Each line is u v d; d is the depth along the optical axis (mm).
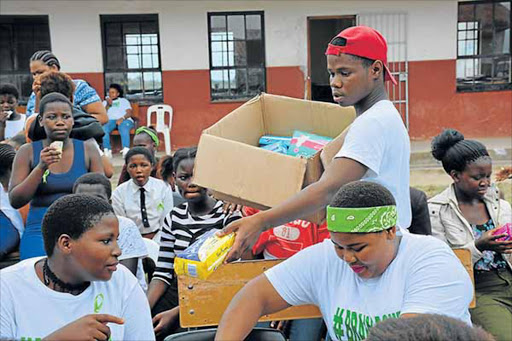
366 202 1806
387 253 1904
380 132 2158
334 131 2977
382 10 12336
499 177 3979
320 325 3006
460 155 3160
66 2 11883
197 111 12391
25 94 12180
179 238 3164
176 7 12070
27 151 3527
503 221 3260
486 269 3145
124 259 2920
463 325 1172
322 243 2148
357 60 2242
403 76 12508
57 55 12000
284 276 2115
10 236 3812
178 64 12234
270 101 3084
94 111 4914
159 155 11969
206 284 2434
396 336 1138
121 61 12281
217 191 2443
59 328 1941
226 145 2414
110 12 11992
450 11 12375
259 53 12453
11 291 1931
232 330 2045
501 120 12695
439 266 1921
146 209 4332
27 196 3287
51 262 1950
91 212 1904
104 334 1854
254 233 2047
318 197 2068
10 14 11828
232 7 12156
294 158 2287
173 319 2949
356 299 2008
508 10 12578
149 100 12383
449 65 12523
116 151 12031
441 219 3309
